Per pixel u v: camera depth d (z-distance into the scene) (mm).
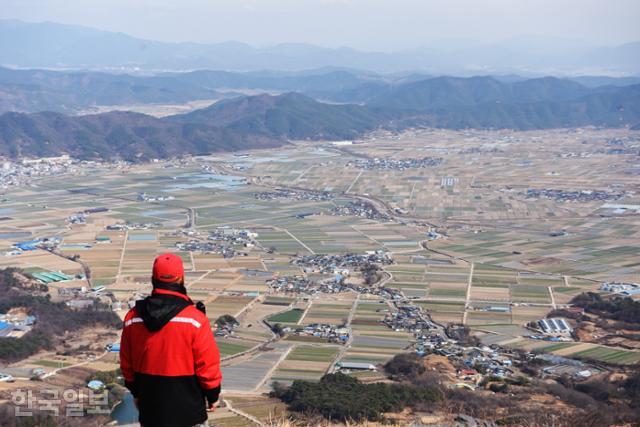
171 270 10938
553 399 59406
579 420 28234
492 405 52812
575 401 58500
